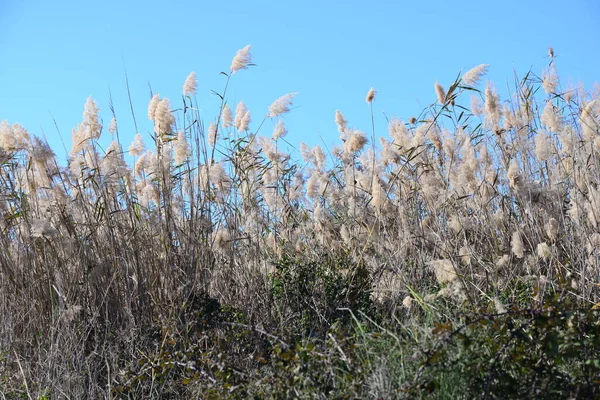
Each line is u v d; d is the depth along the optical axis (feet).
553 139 26.55
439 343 15.02
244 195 27.55
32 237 24.61
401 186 27.30
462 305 18.74
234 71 26.23
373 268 25.49
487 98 26.58
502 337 15.40
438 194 26.07
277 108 26.58
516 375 15.25
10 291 23.85
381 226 26.86
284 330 22.02
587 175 23.26
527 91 27.86
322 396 15.26
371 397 15.03
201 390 18.83
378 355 16.39
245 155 27.40
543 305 15.97
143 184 27.17
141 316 23.68
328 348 17.13
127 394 20.39
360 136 26.25
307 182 28.58
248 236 26.04
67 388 20.31
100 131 26.27
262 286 24.68
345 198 29.55
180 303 22.59
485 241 25.00
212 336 21.57
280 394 15.64
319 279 24.63
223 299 24.95
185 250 24.32
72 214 25.22
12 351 22.57
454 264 22.35
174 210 25.71
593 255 21.40
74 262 24.62
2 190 25.89
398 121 27.09
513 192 25.32
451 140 26.53
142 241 24.64
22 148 26.05
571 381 14.64
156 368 19.84
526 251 23.86
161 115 25.31
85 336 22.95
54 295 24.11
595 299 20.10
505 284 22.03
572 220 22.80
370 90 27.27
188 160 25.81
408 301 19.65
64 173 26.27
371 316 23.31
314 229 28.73
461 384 14.67
